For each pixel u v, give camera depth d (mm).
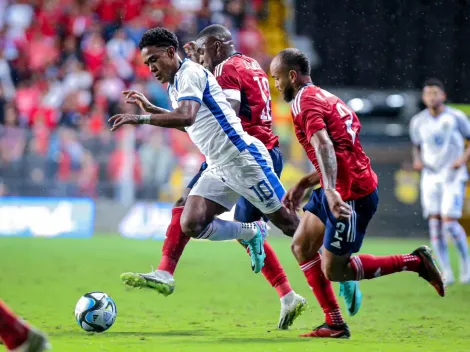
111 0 67500
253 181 20312
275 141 22531
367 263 18797
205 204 20188
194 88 19250
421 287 31750
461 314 24406
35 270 35719
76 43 65188
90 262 39500
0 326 12734
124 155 54062
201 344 17781
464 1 62875
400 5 64625
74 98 60656
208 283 32062
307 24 68562
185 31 66875
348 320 22797
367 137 57000
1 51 64438
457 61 63094
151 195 54625
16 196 54125
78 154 53781
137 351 16562
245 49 66688
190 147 54219
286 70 18609
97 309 19531
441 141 35125
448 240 53750
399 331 20609
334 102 18359
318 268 19344
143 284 19656
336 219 18125
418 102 63688
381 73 65500
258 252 20625
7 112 59000
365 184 18297
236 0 69500
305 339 18906
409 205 54625
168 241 20406
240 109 22094
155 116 18750
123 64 63781
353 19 66438
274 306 25812
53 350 16531
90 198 54594
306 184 19109
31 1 67312
